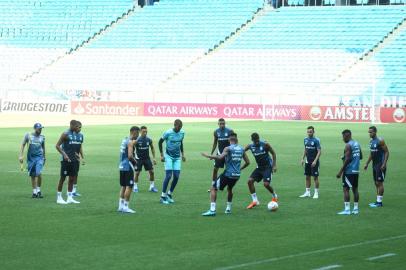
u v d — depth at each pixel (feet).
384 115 310.86
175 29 390.63
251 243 76.64
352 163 96.22
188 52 376.68
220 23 387.75
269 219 92.02
